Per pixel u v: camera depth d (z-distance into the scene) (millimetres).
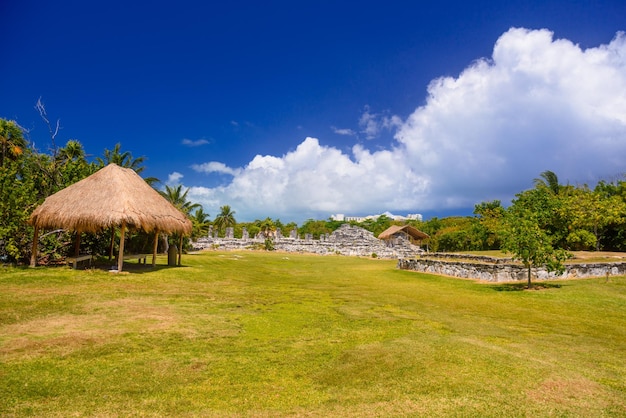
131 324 7539
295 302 10906
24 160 20422
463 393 4801
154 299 10250
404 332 7699
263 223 53188
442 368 5625
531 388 4973
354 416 4191
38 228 14438
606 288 13234
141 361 5645
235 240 41938
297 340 7031
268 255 33125
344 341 7000
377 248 41406
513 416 4230
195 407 4348
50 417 3965
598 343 7195
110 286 11836
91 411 4145
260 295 11977
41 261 15969
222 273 17438
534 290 13211
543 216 25875
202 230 46594
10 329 6848
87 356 5723
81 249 18547
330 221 78625
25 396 4387
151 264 18281
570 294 12328
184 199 42406
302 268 23328
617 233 26500
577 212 25516
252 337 7152
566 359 6184
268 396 4680
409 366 5695
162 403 4410
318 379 5230
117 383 4875
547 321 8992
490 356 6160
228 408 4348
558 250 13367
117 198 14133
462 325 8430
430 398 4652
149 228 14477
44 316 7848
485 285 14844
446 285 15297
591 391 4922
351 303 10969
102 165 20844
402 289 14172
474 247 36969
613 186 31344
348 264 26719
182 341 6676
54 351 5848
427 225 57750
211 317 8539
